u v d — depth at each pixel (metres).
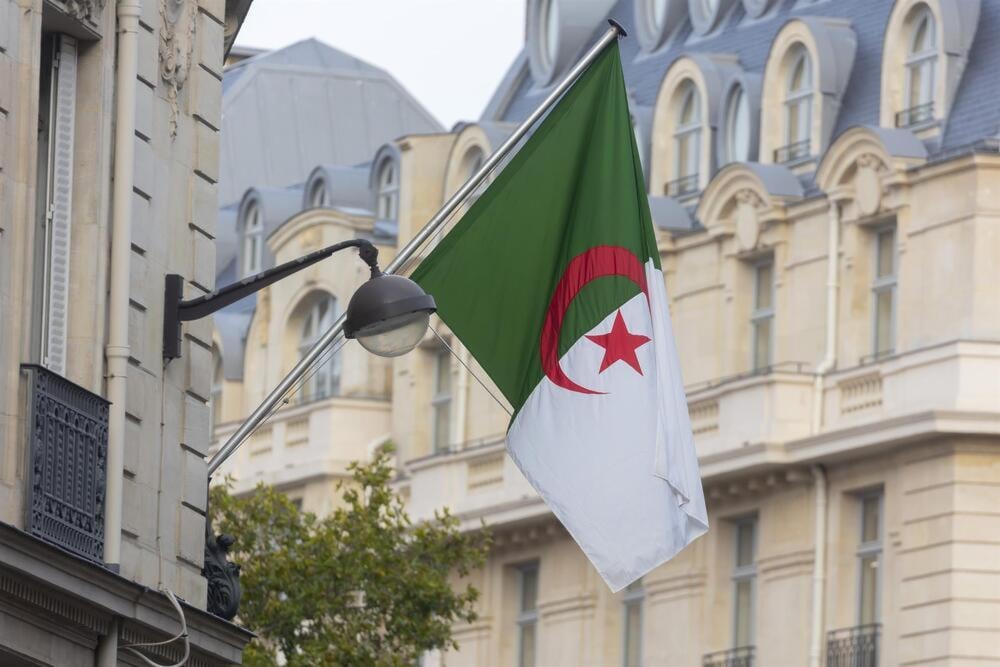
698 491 41.50
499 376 42.03
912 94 82.62
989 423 77.81
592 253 42.31
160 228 41.50
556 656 92.88
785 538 83.69
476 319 42.09
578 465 41.47
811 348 83.62
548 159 42.62
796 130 86.88
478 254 42.25
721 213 87.38
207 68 43.38
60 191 39.16
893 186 81.06
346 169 106.50
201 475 42.50
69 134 39.25
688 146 91.19
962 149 79.38
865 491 82.12
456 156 98.38
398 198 102.44
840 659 81.38
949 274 79.38
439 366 98.50
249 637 42.91
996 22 81.50
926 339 79.81
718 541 86.69
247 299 110.19
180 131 42.50
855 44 86.38
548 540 93.62
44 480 37.28
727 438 84.62
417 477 96.25
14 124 36.81
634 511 41.28
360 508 70.31
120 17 39.84
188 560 42.06
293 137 126.44
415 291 37.97
